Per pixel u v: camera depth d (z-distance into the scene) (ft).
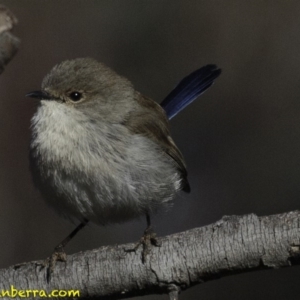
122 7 46.93
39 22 45.80
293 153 43.62
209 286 41.37
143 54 46.24
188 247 23.26
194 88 39.01
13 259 41.06
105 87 28.81
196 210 43.60
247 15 45.80
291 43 44.91
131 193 27.99
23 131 42.34
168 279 23.38
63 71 28.66
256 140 44.14
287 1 45.60
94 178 27.40
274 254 22.56
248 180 43.75
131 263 23.65
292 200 42.91
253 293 41.11
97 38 46.29
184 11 46.65
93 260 24.07
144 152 28.22
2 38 22.30
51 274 24.31
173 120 45.09
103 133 27.76
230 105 44.80
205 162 44.32
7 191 41.73
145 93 45.73
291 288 40.98
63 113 27.86
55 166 27.48
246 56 45.19
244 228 22.86
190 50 45.96
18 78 43.75
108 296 24.14
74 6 46.73
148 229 28.78
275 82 44.62
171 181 29.99
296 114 44.11
